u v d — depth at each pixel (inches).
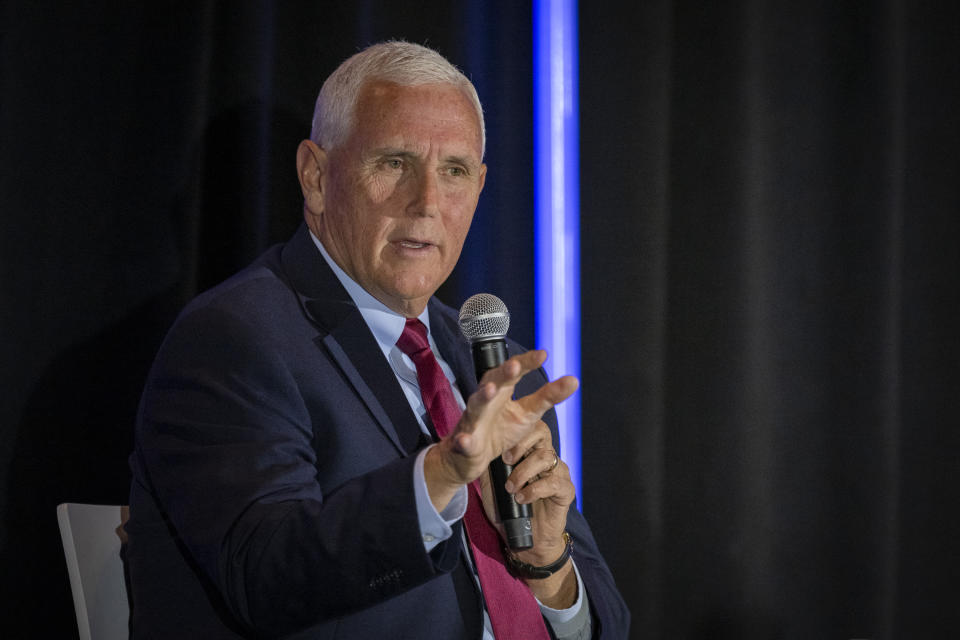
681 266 365.1
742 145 369.4
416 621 200.4
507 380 157.2
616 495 352.8
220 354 200.4
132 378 291.0
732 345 364.8
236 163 310.5
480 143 238.4
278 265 235.5
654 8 365.1
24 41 282.5
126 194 293.3
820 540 367.2
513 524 205.3
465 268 339.9
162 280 295.7
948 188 385.7
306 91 322.3
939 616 377.1
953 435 382.0
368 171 225.0
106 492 286.8
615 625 239.0
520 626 214.7
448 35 339.9
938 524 379.9
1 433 275.0
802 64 377.1
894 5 379.2
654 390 356.5
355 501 170.9
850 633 366.9
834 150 377.1
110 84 293.3
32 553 277.0
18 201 279.4
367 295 232.2
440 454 169.0
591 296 352.8
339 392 209.3
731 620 359.6
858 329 374.0
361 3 328.8
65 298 284.4
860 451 371.6
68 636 280.1
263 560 169.9
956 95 386.9
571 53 355.6
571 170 353.1
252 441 190.4
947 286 383.9
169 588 204.2
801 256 372.8
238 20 312.5
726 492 362.0
